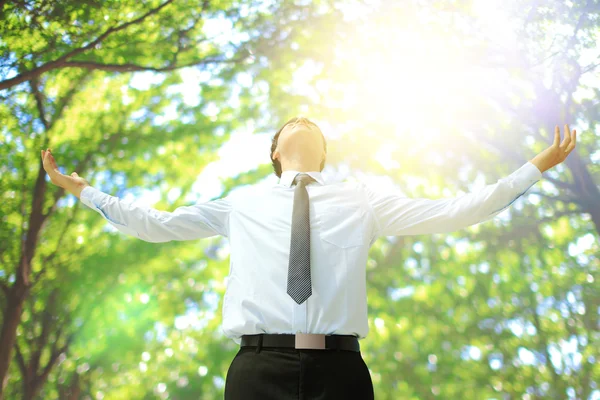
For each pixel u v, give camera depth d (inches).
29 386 355.3
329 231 65.4
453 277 396.5
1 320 325.4
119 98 388.8
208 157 406.6
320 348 59.0
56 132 370.6
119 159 389.4
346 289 62.6
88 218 380.8
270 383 58.3
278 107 392.5
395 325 395.9
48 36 308.7
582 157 333.7
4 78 305.1
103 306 388.8
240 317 61.9
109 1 316.2
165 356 418.6
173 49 345.4
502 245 382.6
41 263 367.9
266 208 67.8
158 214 70.9
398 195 70.3
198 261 423.5
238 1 350.9
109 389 410.3
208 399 422.3
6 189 354.9
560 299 382.6
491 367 387.5
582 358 375.6
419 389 389.7
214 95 389.7
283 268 62.6
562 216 359.6
